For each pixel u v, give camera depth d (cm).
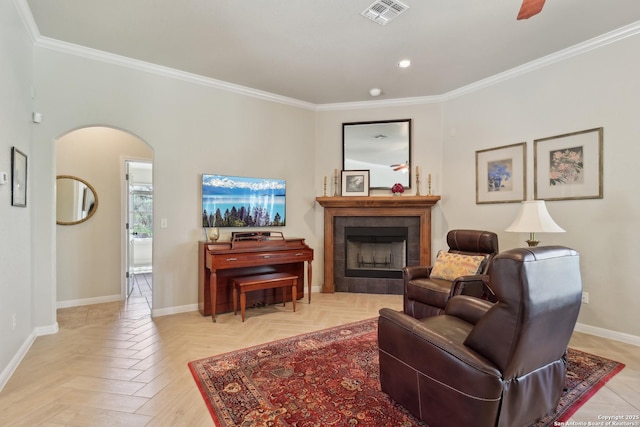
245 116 440
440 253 368
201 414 191
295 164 484
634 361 260
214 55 350
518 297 142
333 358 266
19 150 267
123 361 259
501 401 149
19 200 266
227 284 396
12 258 250
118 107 355
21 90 274
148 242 697
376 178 492
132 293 495
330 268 492
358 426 180
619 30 299
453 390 159
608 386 221
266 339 308
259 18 283
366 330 332
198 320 362
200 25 294
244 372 241
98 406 198
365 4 263
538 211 293
